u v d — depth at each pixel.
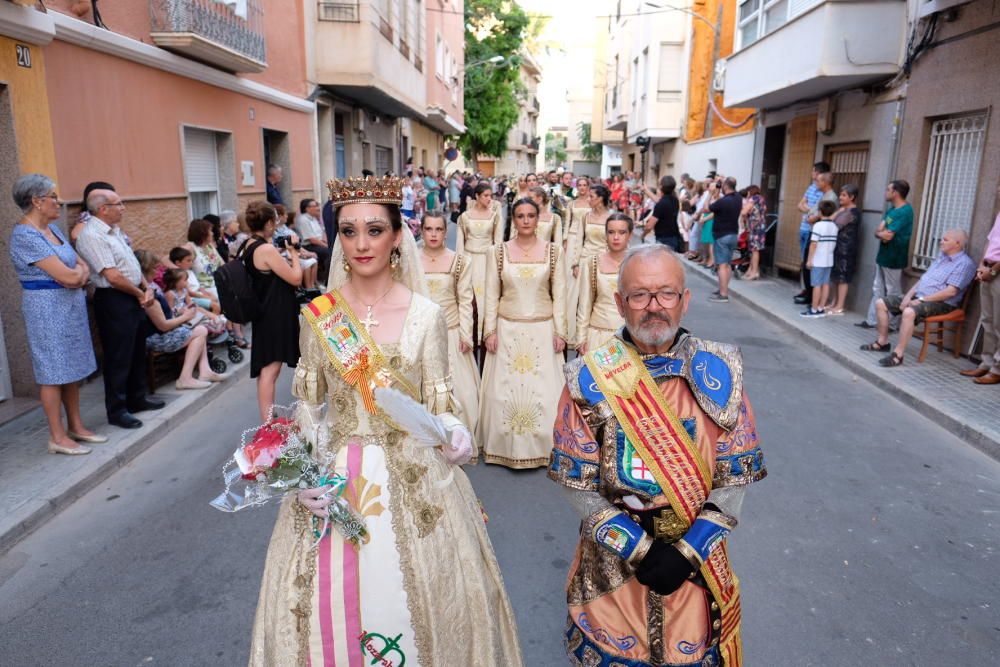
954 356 7.90
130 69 8.07
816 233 9.98
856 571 3.91
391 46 17.22
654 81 22.08
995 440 5.47
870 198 10.16
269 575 2.28
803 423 6.19
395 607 2.19
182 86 9.35
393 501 2.24
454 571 2.31
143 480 5.09
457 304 5.31
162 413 6.15
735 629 2.18
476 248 8.02
